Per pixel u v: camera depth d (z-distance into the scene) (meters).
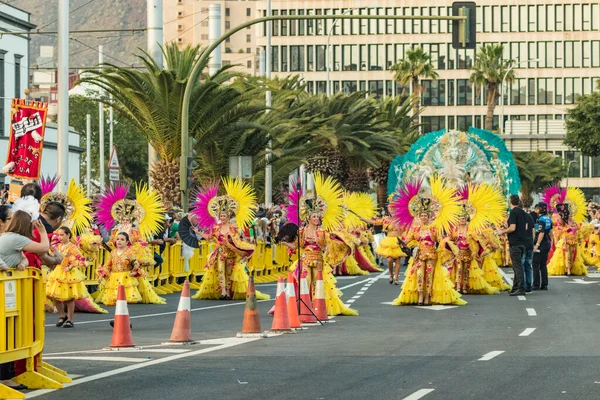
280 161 58.28
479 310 26.41
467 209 32.56
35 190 16.61
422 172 63.09
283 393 13.05
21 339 13.39
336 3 147.25
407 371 14.95
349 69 148.00
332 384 13.77
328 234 25.23
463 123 149.38
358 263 46.28
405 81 124.38
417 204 28.34
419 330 21.27
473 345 18.30
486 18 150.25
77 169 78.38
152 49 43.88
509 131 123.69
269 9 59.41
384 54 147.88
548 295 31.69
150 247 31.70
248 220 30.88
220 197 30.80
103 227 31.03
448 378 14.22
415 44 147.88
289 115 55.97
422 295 28.06
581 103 101.62
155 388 13.48
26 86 70.06
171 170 45.12
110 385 13.74
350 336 20.09
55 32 39.22
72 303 22.91
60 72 34.59
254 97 49.06
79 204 27.56
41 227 13.97
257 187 60.09
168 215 36.03
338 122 69.19
